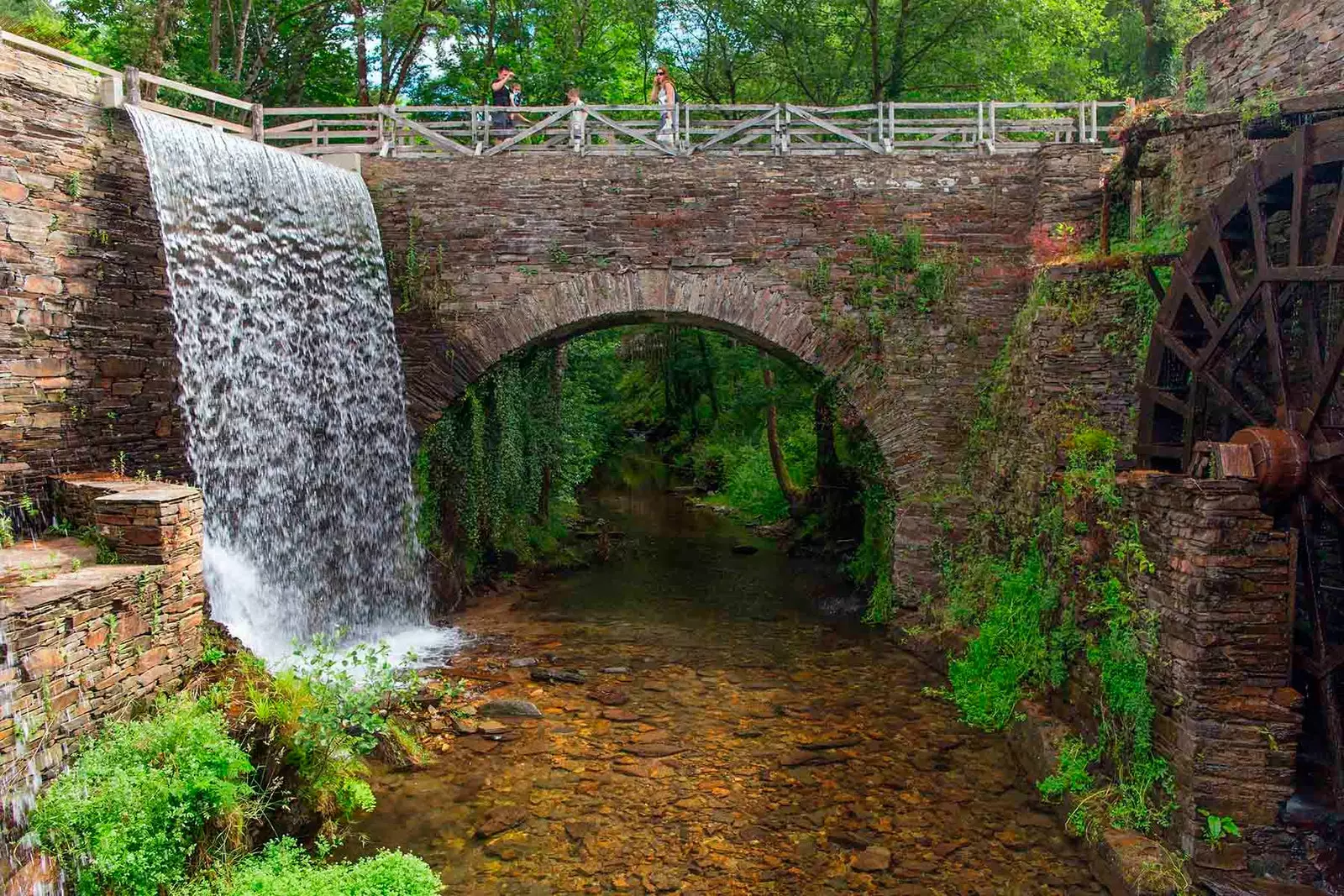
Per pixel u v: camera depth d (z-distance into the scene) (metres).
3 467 7.64
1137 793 6.55
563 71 20.45
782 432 23.69
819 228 12.28
